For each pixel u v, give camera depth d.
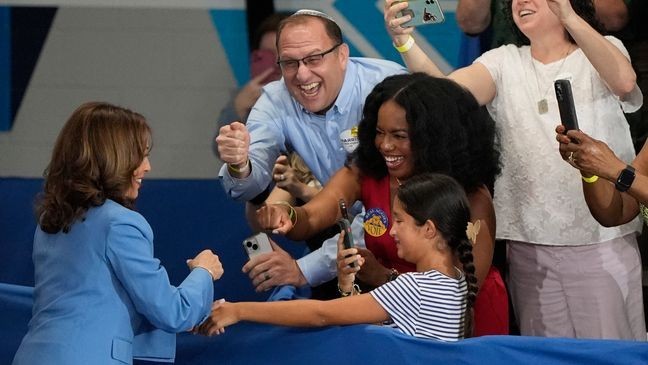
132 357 11.06
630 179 11.63
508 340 10.60
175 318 10.77
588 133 13.10
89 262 10.77
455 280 11.23
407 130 11.96
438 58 20.84
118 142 10.86
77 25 21.53
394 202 11.55
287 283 13.30
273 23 19.84
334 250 13.46
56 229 10.91
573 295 13.31
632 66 14.31
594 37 12.73
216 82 21.56
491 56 13.72
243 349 11.61
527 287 13.61
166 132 21.55
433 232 11.29
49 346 10.65
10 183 18.27
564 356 10.46
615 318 13.20
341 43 13.77
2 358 12.37
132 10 21.48
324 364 11.24
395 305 11.06
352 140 13.82
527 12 13.18
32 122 21.56
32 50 21.50
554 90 13.21
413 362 10.87
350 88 13.98
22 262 18.02
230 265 18.03
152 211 18.22
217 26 21.47
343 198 12.87
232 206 18.17
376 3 20.89
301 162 15.13
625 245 13.30
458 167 12.10
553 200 13.23
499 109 13.61
